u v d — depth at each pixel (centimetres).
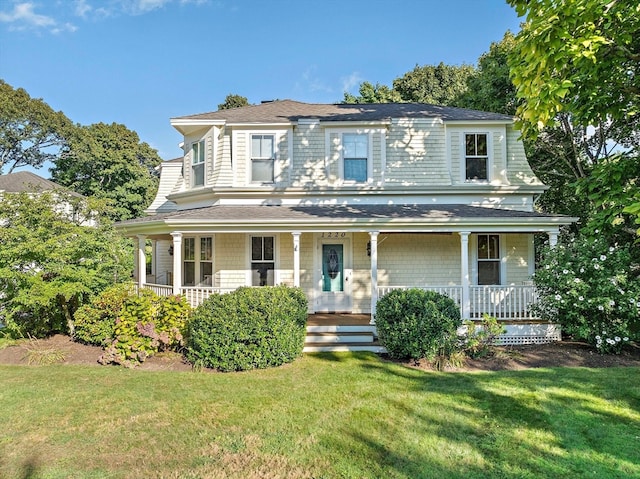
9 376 688
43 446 433
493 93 1606
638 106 734
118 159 3112
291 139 1155
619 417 502
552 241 954
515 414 512
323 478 365
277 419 501
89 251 958
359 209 1084
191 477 370
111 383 647
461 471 378
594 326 817
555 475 371
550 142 1545
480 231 965
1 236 862
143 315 785
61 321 982
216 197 1165
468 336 798
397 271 1141
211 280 1155
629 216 908
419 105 1397
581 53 516
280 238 1139
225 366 718
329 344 884
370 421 493
